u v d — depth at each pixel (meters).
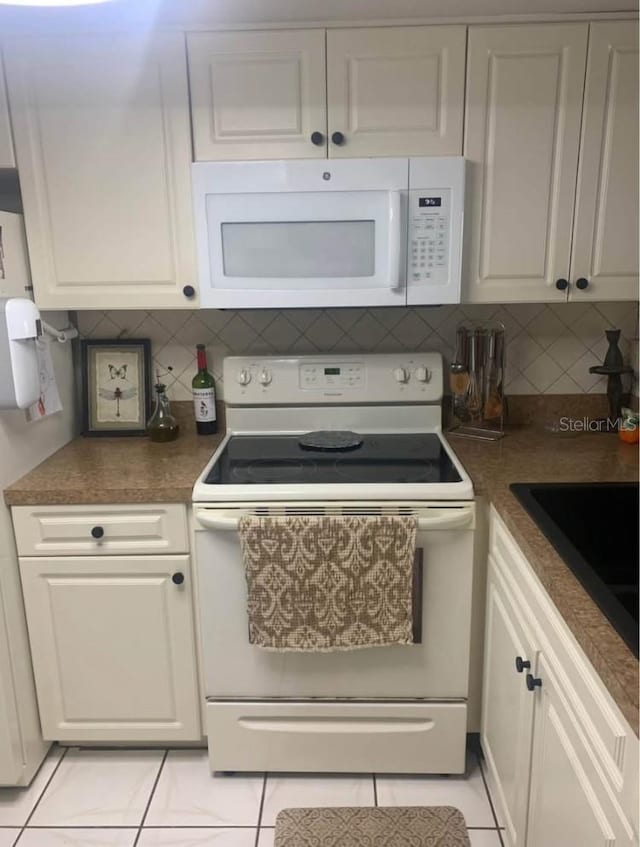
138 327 2.21
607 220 1.78
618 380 2.09
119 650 1.81
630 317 2.14
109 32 1.69
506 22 1.66
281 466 1.83
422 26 1.67
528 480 1.64
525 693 1.32
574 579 1.10
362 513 1.62
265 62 1.70
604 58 1.67
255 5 1.57
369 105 1.72
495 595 1.60
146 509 1.71
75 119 1.75
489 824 1.66
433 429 2.11
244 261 1.80
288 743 1.79
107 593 1.76
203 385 2.15
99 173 1.78
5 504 1.70
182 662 1.81
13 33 1.69
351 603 1.62
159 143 1.76
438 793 1.77
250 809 1.73
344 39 1.68
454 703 1.75
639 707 0.79
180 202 1.80
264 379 2.07
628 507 1.58
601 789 0.92
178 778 1.85
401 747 1.78
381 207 1.74
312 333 2.20
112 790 1.81
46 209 1.81
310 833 1.59
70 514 1.71
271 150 1.76
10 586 1.72
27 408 1.74
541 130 1.72
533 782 1.28
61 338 1.97
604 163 1.74
